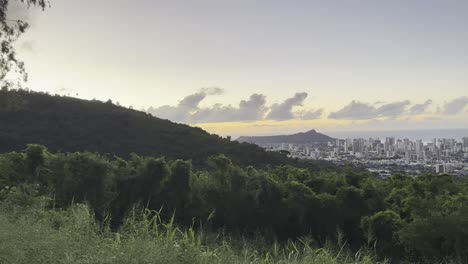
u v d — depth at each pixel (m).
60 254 3.78
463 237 12.77
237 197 18.27
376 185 20.84
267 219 18.22
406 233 13.54
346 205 17.84
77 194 15.06
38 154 16.02
